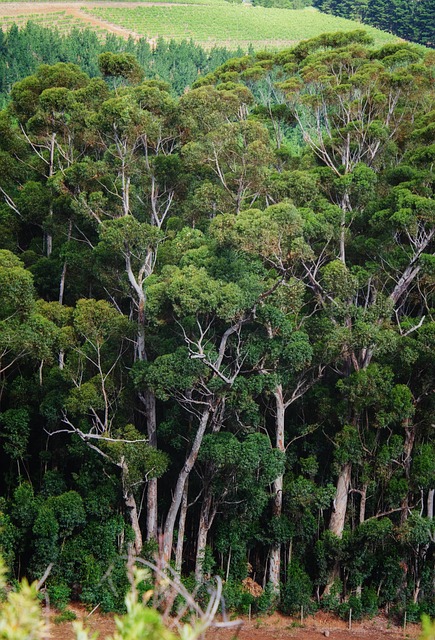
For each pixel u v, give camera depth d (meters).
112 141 78.56
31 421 71.50
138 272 70.50
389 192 76.94
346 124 88.62
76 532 67.50
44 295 80.50
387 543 71.00
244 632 64.75
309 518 70.06
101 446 64.50
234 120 93.81
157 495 72.81
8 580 62.75
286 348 63.34
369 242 71.31
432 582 69.88
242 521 68.62
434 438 73.56
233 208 75.62
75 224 80.06
